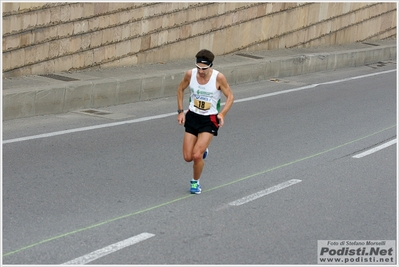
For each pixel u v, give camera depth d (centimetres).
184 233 1455
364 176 1995
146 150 2198
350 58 4725
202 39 4094
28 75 3080
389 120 2884
